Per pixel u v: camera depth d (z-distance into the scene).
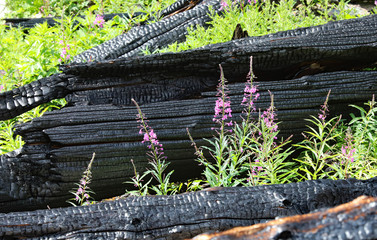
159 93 4.96
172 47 6.66
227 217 3.42
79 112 4.56
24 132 4.38
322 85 5.07
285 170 4.20
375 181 3.59
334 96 5.05
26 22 10.20
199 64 5.00
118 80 4.91
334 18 7.82
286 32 5.35
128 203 3.45
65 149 4.39
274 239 1.74
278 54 5.04
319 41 5.15
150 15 8.36
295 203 3.47
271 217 3.44
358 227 1.69
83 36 7.88
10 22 10.18
